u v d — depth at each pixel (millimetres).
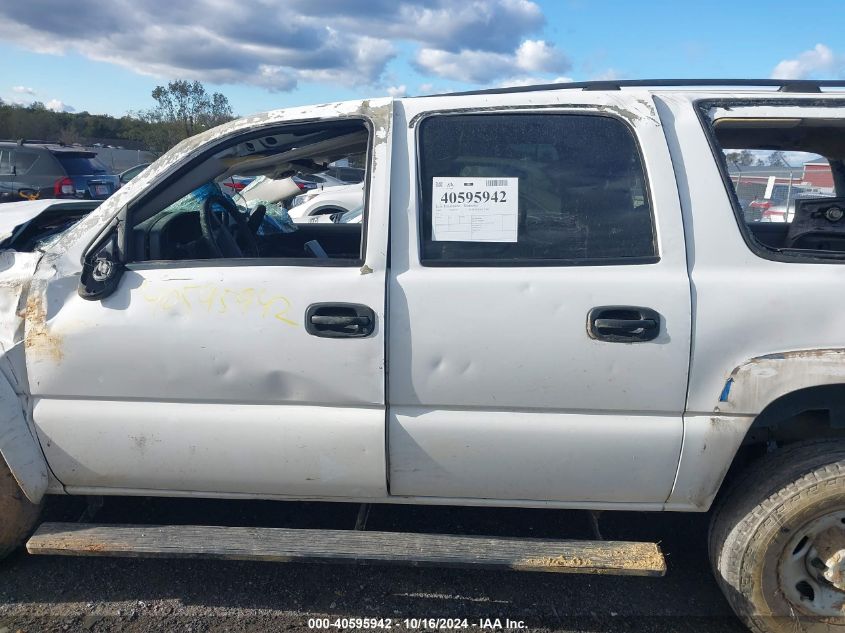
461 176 2361
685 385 2246
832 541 2338
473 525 3127
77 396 2410
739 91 2432
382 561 2324
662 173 2303
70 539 2414
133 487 2531
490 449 2334
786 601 2387
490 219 2340
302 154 2717
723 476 2334
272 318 2301
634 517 3242
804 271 2250
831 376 2191
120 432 2416
